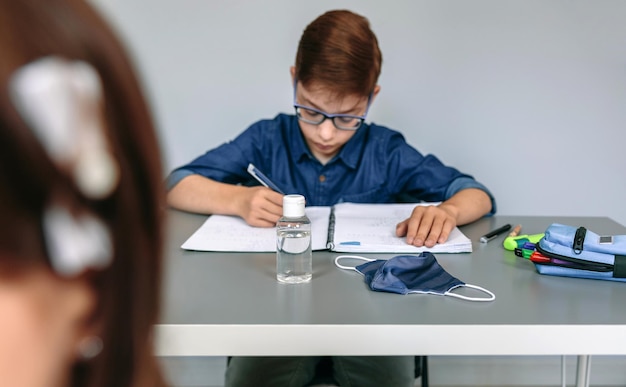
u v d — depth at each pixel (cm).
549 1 186
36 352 24
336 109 138
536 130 193
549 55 189
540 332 78
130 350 27
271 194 124
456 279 94
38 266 22
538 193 197
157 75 190
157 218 27
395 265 93
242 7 186
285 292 89
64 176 22
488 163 196
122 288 26
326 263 103
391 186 157
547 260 98
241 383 119
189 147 195
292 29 187
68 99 22
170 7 186
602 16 186
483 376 202
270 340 77
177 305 83
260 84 191
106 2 186
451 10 186
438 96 191
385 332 77
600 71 189
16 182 21
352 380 117
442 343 78
